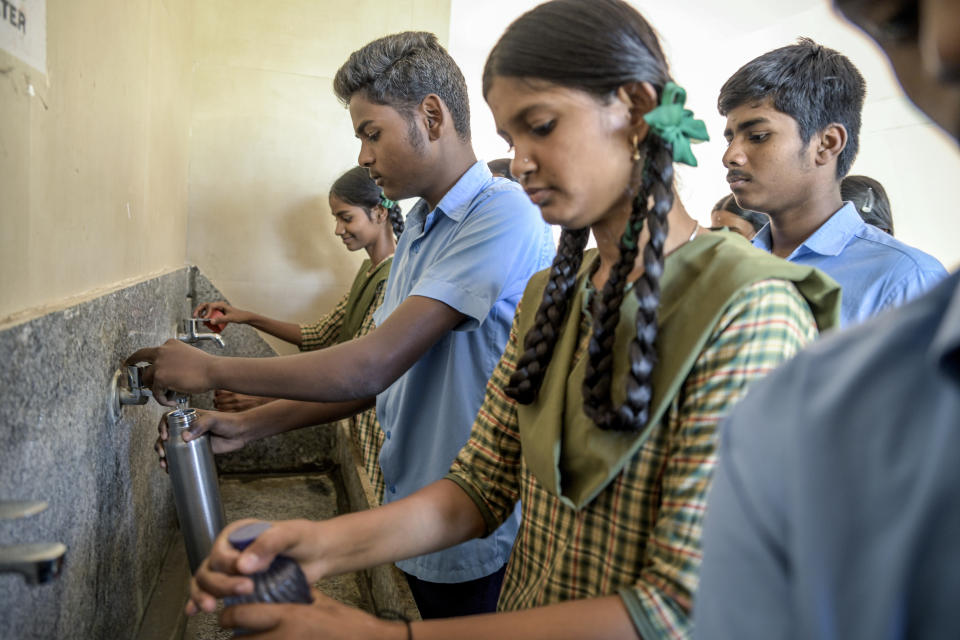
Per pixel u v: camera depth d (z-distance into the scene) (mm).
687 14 3686
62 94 739
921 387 258
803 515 279
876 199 1572
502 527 1142
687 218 634
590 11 569
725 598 326
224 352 2209
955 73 234
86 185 847
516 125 598
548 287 685
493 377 794
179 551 1528
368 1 2268
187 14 2021
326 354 965
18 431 562
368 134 1105
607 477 558
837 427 278
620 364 589
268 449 2279
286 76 2240
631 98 577
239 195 2244
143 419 1205
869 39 272
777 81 1152
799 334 524
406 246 1260
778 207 1243
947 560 230
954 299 246
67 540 716
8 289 588
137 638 1152
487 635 520
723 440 355
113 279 1019
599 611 508
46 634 650
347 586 1618
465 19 3896
